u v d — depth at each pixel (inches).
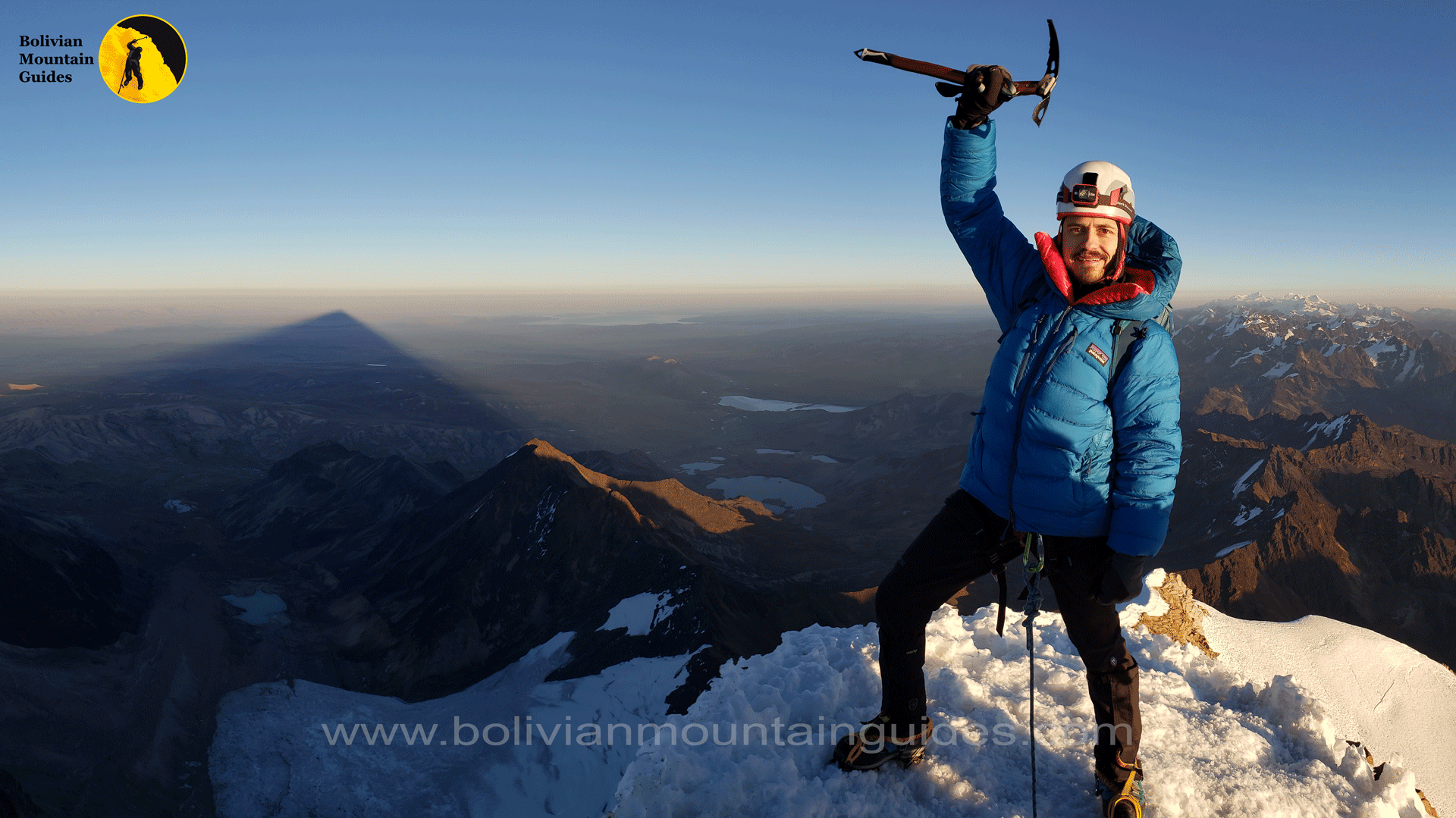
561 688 4362.7
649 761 146.7
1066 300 124.5
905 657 147.7
